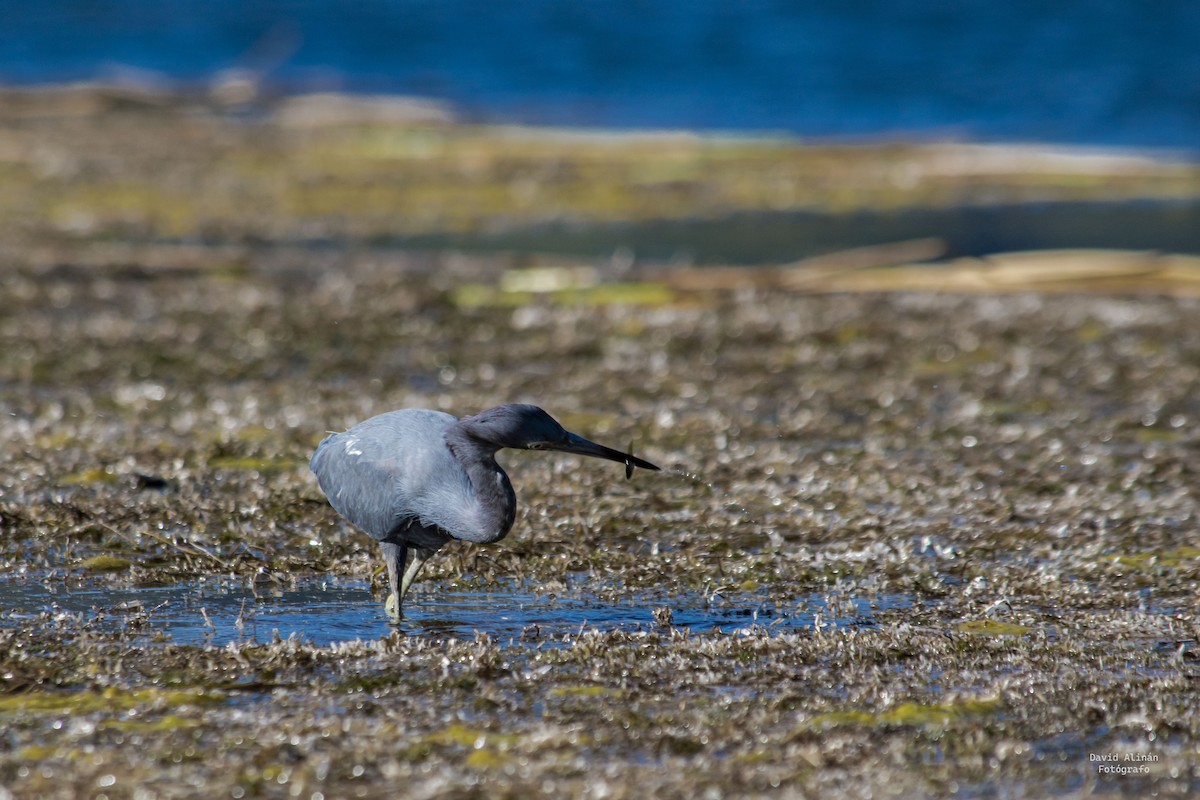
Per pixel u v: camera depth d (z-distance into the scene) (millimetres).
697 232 29781
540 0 93875
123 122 44969
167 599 9938
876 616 9859
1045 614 9883
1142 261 24484
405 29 78625
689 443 14453
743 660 8867
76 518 11398
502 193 34281
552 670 8641
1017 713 8008
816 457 14047
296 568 10609
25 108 46688
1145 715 7957
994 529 11844
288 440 14086
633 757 7355
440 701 8117
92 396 16031
